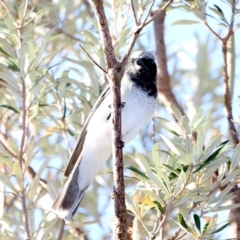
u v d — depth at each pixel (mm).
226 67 10273
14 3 11461
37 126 11703
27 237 8977
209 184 8742
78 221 10930
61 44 12453
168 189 8211
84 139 10398
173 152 8977
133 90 10461
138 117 10469
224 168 8820
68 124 10672
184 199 8219
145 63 10586
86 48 11594
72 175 10141
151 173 8234
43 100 11844
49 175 12469
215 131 11312
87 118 10211
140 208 8750
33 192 9188
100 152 10305
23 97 9859
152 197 8273
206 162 8258
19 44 10203
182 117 8875
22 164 9625
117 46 11008
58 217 9516
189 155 8242
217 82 12656
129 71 10664
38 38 12734
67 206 9719
